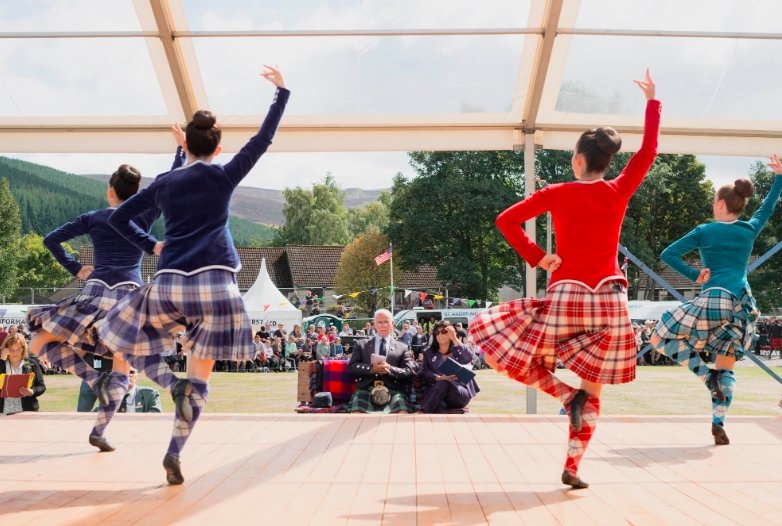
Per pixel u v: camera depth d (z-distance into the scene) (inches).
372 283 2196.1
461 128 260.4
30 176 4057.6
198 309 127.2
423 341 680.4
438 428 198.7
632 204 1667.1
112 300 159.6
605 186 126.8
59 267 3198.8
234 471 144.9
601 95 252.5
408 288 2222.0
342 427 200.1
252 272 2426.2
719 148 260.4
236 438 182.7
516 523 107.5
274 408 454.6
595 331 125.1
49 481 135.9
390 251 1576.0
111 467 148.9
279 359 896.9
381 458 158.6
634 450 171.0
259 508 116.1
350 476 140.8
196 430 194.5
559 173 1517.0
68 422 209.9
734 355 184.4
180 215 130.3
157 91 250.2
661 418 220.4
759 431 198.7
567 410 128.6
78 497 123.3
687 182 1685.5
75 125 253.8
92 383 166.7
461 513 113.3
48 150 258.2
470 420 212.1
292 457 159.3
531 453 164.7
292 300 2272.4
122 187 164.9
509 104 254.4
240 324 129.3
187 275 127.2
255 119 255.0
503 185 1710.1
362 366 275.9
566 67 247.8
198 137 133.2
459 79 251.6
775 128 256.7
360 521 108.3
